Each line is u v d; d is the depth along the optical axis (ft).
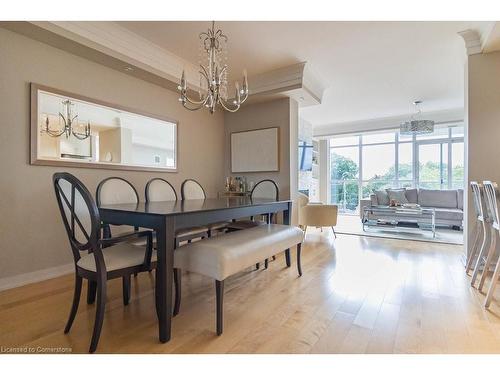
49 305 6.30
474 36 9.01
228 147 15.83
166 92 12.32
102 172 9.75
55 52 8.45
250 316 5.88
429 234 15.42
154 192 9.35
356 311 6.10
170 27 8.97
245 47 10.21
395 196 19.84
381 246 12.47
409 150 22.99
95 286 6.40
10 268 7.55
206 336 5.09
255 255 6.13
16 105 7.62
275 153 14.16
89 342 4.84
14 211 7.62
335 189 26.94
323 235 15.20
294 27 8.86
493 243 7.21
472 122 9.25
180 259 5.60
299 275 8.52
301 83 12.07
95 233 4.64
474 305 6.37
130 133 10.71
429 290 7.29
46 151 8.22
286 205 9.67
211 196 15.02
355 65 11.77
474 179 9.20
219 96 8.09
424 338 5.02
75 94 8.91
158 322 5.29
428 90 14.82
